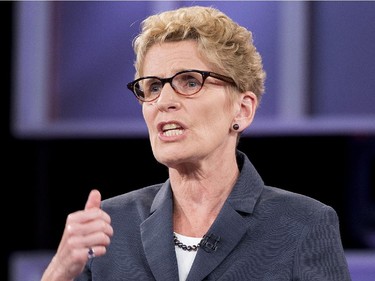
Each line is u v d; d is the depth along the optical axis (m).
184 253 4.18
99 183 9.73
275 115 9.11
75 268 3.69
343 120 9.02
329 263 4.07
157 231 4.25
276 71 9.07
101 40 9.42
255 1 8.99
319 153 9.27
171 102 4.04
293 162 9.31
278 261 4.06
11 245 9.77
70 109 9.55
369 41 8.98
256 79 4.36
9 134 9.66
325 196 9.30
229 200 4.24
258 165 9.36
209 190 4.27
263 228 4.19
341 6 9.01
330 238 4.15
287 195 4.36
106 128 9.44
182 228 4.29
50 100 9.57
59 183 9.78
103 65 9.43
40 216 9.81
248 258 4.09
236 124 4.29
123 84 9.41
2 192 9.76
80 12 9.45
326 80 9.05
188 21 4.15
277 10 9.00
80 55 9.48
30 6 9.51
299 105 9.06
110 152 9.66
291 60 9.04
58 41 9.51
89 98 9.49
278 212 4.24
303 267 4.04
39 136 9.62
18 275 9.59
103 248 3.64
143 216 4.41
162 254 4.16
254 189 4.35
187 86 4.12
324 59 9.05
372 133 9.03
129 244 4.32
